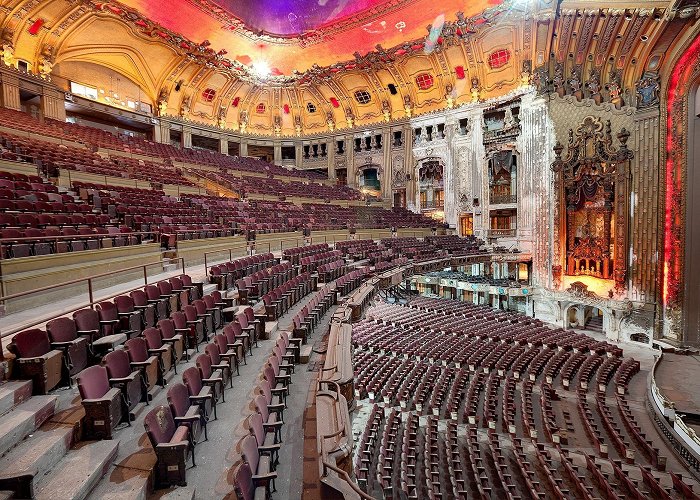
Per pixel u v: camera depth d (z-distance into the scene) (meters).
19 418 3.50
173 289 7.60
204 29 25.33
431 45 25.39
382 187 31.83
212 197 19.53
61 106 21.97
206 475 3.81
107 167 15.95
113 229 9.63
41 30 20.30
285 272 11.89
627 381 14.66
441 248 23.77
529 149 23.31
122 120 26.61
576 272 21.34
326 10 26.00
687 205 16.86
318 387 5.98
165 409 3.88
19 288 6.14
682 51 16.50
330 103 33.09
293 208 23.56
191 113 30.16
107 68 25.12
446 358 14.87
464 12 23.09
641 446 10.81
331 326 8.72
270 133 34.53
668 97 17.56
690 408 12.23
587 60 20.44
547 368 15.05
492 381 13.48
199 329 6.67
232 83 30.83
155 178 17.95
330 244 19.95
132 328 5.88
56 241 7.52
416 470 8.98
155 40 24.69
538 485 8.59
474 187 26.88
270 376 5.42
